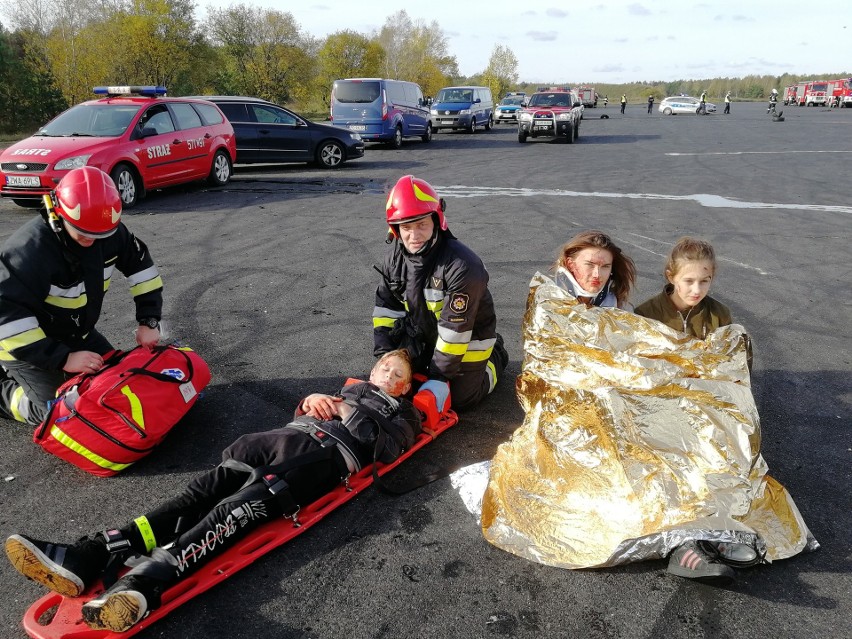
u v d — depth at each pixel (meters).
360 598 2.56
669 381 2.94
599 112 55.88
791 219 9.80
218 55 43.84
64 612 2.40
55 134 10.56
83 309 3.62
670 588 2.61
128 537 2.55
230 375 4.52
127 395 3.31
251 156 15.12
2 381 3.78
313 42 48.44
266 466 2.84
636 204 10.95
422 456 3.58
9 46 30.70
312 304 5.98
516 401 4.23
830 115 44.25
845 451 3.64
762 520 2.84
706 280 3.19
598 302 3.48
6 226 9.12
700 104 50.31
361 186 12.86
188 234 8.64
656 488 2.77
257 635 2.39
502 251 7.85
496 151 19.92
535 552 2.75
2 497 3.18
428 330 3.84
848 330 5.45
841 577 2.68
